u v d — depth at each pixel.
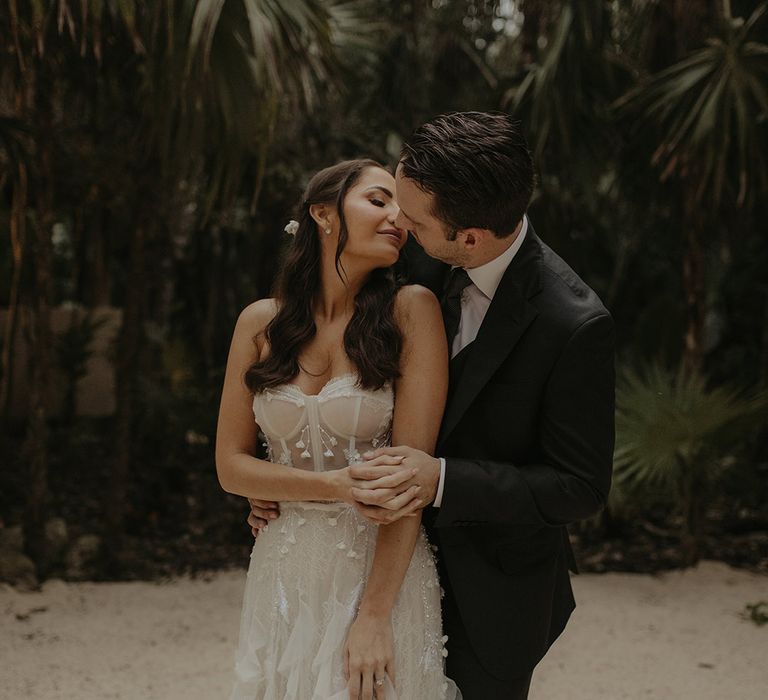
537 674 3.37
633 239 6.84
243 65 3.56
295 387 1.72
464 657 1.76
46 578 4.35
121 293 8.54
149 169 4.56
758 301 7.52
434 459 1.58
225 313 7.18
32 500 4.39
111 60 4.25
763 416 4.46
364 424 1.69
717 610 4.09
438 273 1.90
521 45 5.13
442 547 1.72
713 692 3.21
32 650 3.47
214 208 5.69
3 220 6.20
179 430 5.64
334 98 5.10
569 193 5.33
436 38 6.04
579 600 4.21
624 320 7.46
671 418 4.45
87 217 6.88
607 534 5.31
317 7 3.80
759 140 4.32
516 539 1.73
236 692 1.74
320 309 1.77
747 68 4.00
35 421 4.38
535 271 1.68
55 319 7.49
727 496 6.04
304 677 1.67
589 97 4.71
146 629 3.76
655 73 4.82
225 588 4.37
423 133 1.57
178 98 3.63
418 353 1.69
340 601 1.69
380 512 1.54
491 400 1.68
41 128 4.18
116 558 4.55
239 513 5.41
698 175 4.59
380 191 1.72
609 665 3.45
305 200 1.77
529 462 1.72
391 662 1.62
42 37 3.37
